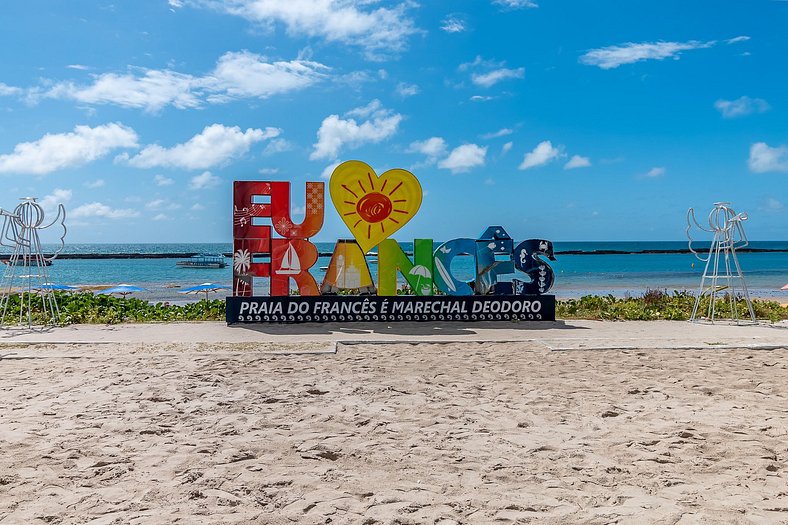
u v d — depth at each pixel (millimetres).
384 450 5852
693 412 7191
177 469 5336
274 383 8695
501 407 7422
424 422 6770
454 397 7906
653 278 50969
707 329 13820
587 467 5398
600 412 7184
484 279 14914
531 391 8242
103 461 5508
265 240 14484
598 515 4414
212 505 4594
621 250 131875
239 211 14414
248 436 6270
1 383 8734
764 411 7223
